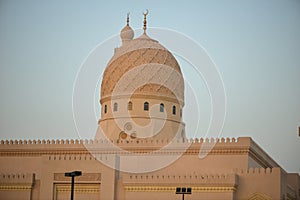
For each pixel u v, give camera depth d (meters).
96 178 86.56
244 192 85.56
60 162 87.56
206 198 84.19
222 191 83.94
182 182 84.81
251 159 92.62
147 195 85.31
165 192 85.12
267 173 85.25
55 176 87.38
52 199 86.81
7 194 87.50
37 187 87.69
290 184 103.19
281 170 85.94
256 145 93.69
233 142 90.25
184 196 84.69
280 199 84.50
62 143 93.81
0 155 95.06
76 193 86.94
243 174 86.06
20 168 94.31
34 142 94.50
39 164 94.12
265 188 84.94
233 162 90.19
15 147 94.44
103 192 86.00
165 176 85.31
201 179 84.56
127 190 85.81
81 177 86.81
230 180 83.75
